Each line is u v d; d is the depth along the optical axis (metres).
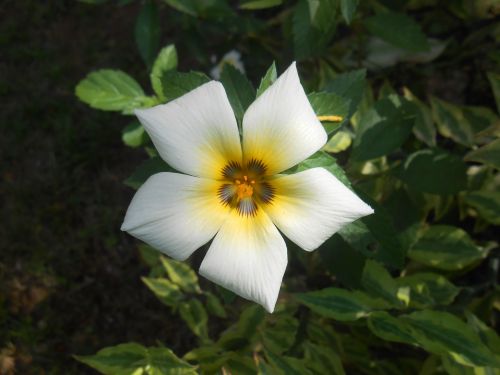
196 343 0.23
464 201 0.17
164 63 0.14
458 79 0.24
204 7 0.16
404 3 0.17
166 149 0.10
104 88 0.14
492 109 0.20
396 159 0.17
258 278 0.10
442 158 0.14
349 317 0.13
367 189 0.15
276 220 0.10
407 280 0.15
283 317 0.15
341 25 0.20
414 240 0.15
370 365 0.17
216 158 0.10
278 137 0.10
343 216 0.10
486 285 0.17
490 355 0.12
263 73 0.20
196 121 0.10
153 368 0.13
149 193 0.10
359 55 0.19
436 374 0.16
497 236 0.19
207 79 0.11
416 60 0.18
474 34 0.18
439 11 0.19
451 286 0.15
